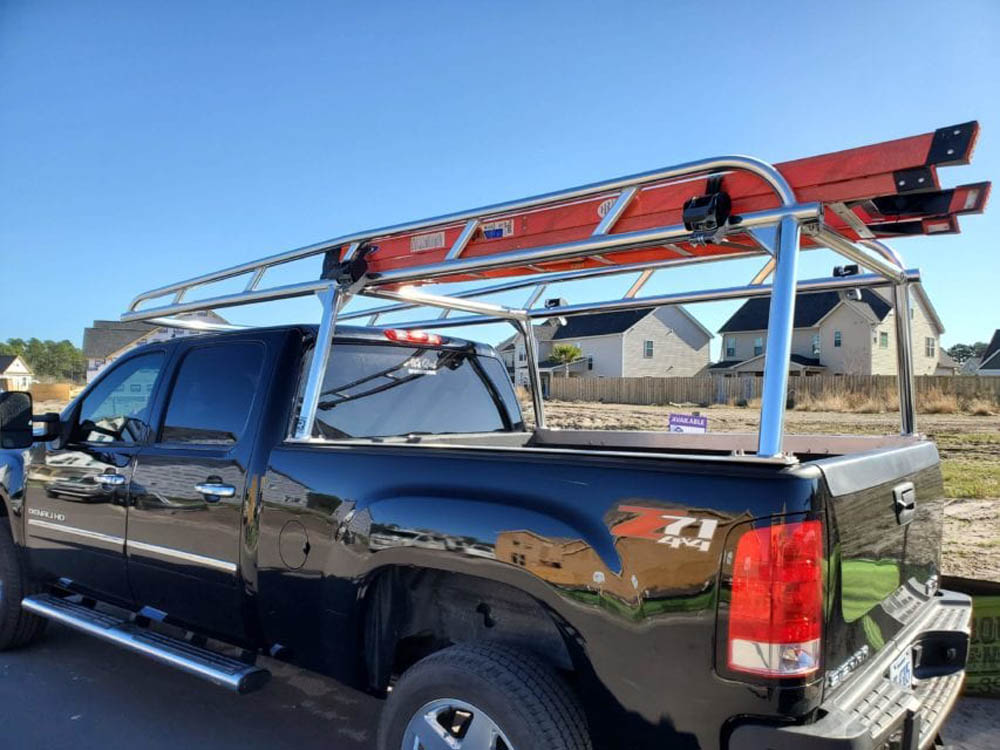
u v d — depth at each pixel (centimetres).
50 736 381
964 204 231
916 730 229
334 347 374
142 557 380
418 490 275
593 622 230
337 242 336
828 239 258
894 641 264
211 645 381
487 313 460
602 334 5091
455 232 310
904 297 350
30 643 502
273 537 318
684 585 215
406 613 301
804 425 2120
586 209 275
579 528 235
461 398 443
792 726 205
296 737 385
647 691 222
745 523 207
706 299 395
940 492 319
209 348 381
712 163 236
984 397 3092
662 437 442
